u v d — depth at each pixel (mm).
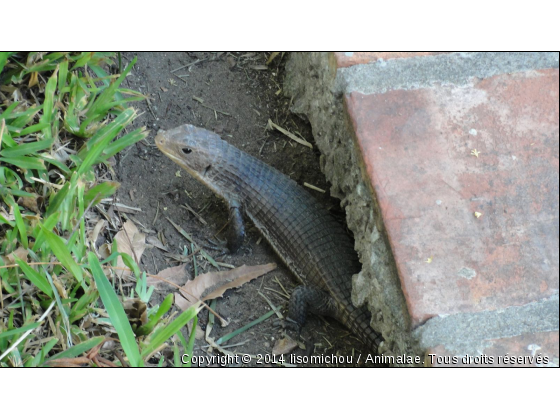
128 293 879
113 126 901
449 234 813
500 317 800
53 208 861
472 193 819
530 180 821
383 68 845
